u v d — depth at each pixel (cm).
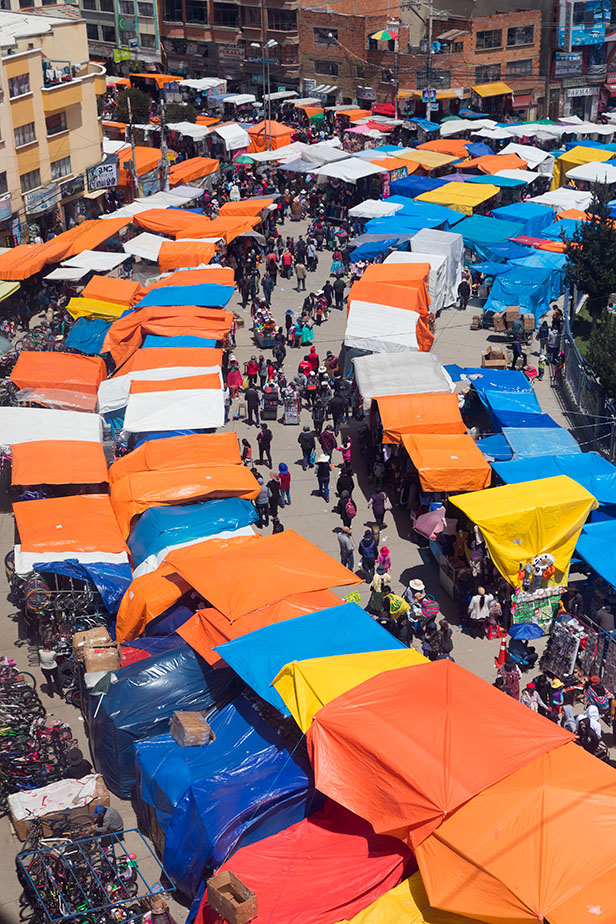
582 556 2120
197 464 2480
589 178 5191
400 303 3300
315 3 7925
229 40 8275
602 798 1336
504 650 2011
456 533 2275
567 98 7844
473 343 3816
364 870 1338
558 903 1204
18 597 2212
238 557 2048
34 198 4747
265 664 1666
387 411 2616
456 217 4591
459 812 1337
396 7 7900
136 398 2816
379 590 2095
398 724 1465
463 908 1234
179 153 6500
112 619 2078
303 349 3762
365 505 2697
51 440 2606
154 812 1582
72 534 2205
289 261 4522
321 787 1417
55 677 1997
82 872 1439
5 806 1664
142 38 8688
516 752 1413
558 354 3612
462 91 7606
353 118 7125
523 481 2359
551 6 7481
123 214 4703
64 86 4894
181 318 3400
